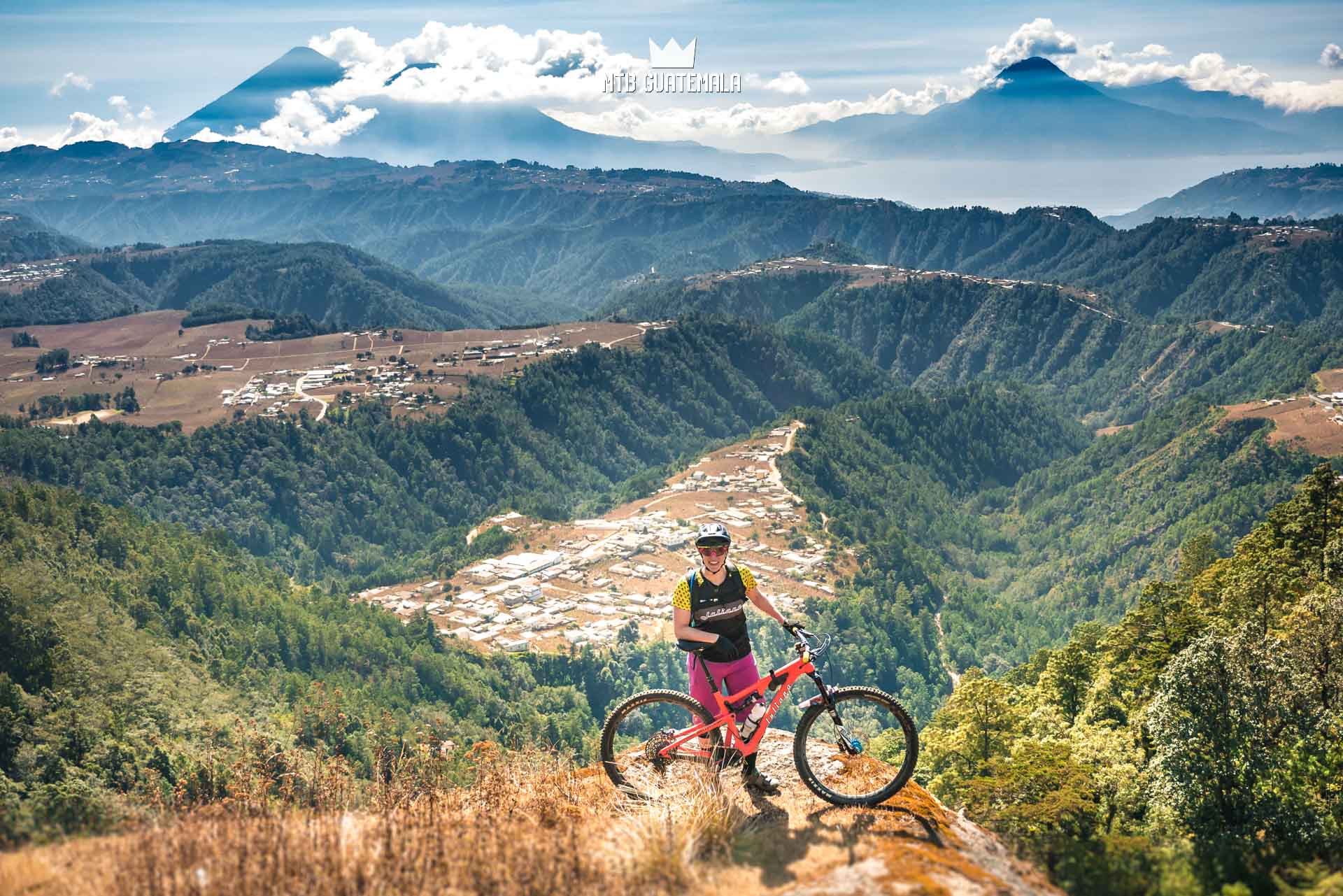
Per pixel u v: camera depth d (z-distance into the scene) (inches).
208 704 3449.8
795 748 280.4
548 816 264.1
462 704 4195.4
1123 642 1824.6
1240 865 234.8
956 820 273.7
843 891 201.9
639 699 295.4
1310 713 816.3
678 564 6663.4
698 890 212.7
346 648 4776.1
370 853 219.5
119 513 5826.8
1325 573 1680.6
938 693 5615.2
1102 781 886.4
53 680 3193.9
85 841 227.6
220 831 230.1
